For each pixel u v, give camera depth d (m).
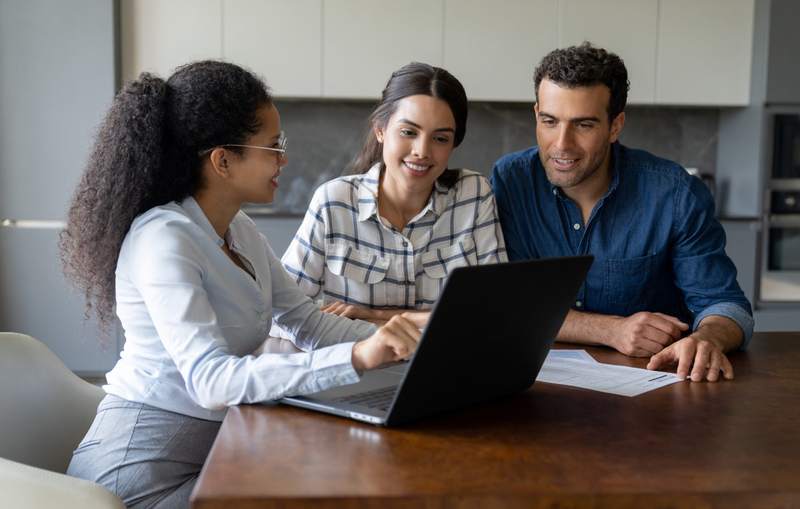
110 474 1.37
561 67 1.84
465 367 1.14
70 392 1.56
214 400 1.23
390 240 1.95
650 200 1.99
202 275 1.40
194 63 1.48
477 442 1.05
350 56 4.21
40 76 4.03
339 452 1.00
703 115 4.80
